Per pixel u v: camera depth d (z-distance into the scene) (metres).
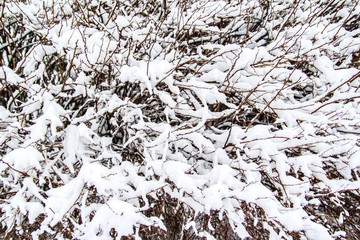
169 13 2.77
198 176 1.92
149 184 1.79
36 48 2.05
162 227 1.68
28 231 2.10
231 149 2.06
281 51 2.36
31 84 2.17
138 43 2.41
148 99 2.21
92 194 1.88
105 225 1.60
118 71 2.12
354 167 2.03
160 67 2.00
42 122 1.79
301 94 2.96
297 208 1.75
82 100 2.48
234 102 2.37
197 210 1.76
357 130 2.40
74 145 1.92
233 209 1.71
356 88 2.37
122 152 2.27
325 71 2.36
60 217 1.56
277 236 1.79
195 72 2.30
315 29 2.54
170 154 2.05
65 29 2.15
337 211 2.49
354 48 2.72
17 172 1.80
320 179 2.06
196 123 2.17
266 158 1.89
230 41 3.04
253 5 2.92
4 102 2.61
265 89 2.17
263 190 1.73
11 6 2.39
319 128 2.10
